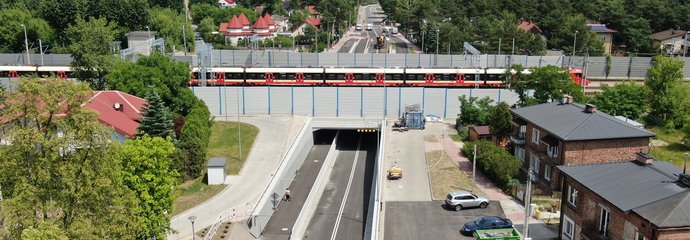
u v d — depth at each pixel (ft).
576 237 152.56
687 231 119.85
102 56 319.88
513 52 454.81
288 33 646.74
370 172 262.47
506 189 204.33
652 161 149.89
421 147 262.67
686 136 258.98
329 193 234.99
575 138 183.62
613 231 134.92
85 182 118.42
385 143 267.80
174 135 238.48
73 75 337.11
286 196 223.71
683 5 587.27
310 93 312.71
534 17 599.16
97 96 241.96
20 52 483.51
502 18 594.24
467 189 208.74
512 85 299.17
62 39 503.61
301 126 289.12
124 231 125.80
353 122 301.43
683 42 497.46
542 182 200.03
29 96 115.65
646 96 303.07
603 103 290.76
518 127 224.74
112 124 218.38
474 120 284.82
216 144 262.26
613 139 185.37
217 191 211.20
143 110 232.53
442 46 519.19
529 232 169.58
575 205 153.89
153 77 274.16
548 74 276.82
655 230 119.65
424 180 219.82
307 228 199.52
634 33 522.88
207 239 173.06
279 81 361.51
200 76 352.90
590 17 598.34
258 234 189.06
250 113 314.76
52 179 117.80
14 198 112.06
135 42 487.20
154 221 152.35
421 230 173.47
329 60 448.24
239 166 235.81
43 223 106.32
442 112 314.55
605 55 488.02
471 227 169.48
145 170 148.87
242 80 359.87
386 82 362.12
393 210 189.67
